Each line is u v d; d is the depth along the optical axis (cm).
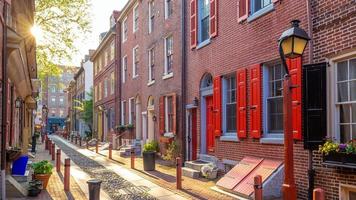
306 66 871
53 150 2000
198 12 1505
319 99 845
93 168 1625
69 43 2547
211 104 1424
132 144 2409
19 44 915
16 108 1758
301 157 906
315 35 877
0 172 856
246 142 1138
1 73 870
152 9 2175
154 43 2088
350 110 800
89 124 4350
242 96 1150
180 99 1659
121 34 2945
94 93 4116
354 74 789
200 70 1473
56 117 9300
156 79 2038
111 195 1041
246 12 1147
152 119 2162
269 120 1065
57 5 2438
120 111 2919
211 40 1380
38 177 1089
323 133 835
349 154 735
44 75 2755
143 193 1059
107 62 3388
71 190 1084
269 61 1041
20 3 1075
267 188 924
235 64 1212
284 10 986
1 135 871
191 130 1586
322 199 464
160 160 1836
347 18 785
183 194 1017
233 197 959
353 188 755
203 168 1258
